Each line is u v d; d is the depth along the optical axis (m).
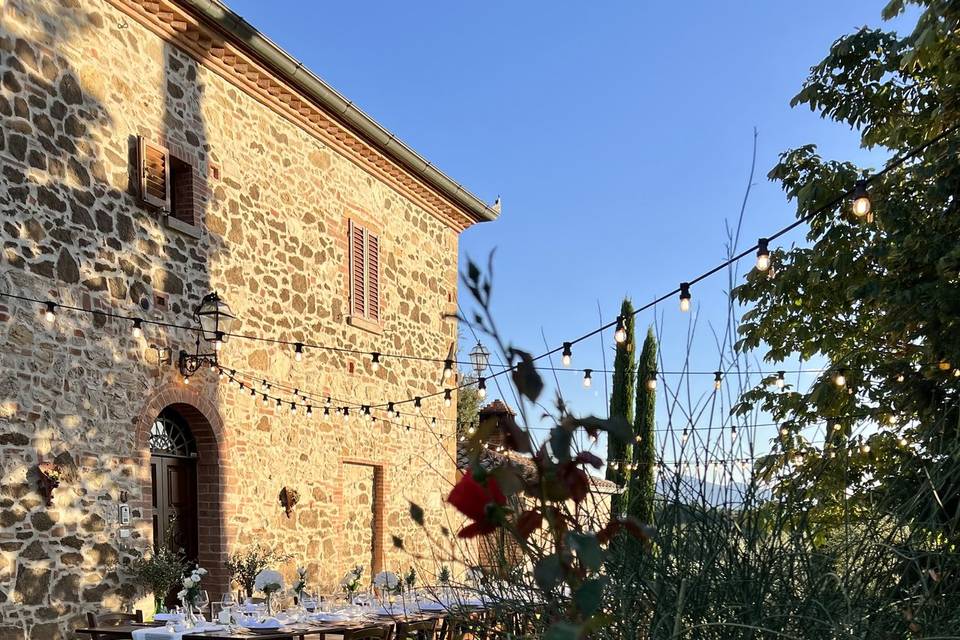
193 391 7.39
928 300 4.07
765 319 5.56
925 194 4.49
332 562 9.17
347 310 9.84
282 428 8.57
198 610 5.89
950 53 4.41
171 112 7.46
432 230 12.02
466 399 14.76
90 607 6.19
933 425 1.64
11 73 5.99
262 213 8.54
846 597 1.18
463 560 1.49
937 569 1.30
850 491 1.61
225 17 7.53
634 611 1.23
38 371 5.98
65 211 6.32
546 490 0.69
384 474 10.36
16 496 5.74
